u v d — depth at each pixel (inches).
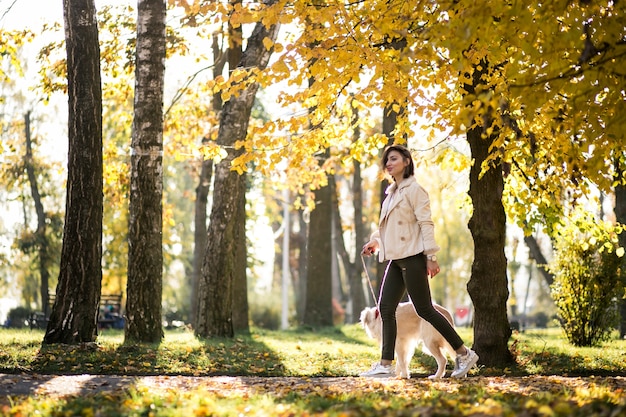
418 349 558.6
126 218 1530.5
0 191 1683.1
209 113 965.2
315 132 457.4
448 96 470.3
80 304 495.5
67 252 499.2
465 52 349.4
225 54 912.3
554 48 277.3
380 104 422.0
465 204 571.2
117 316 1176.2
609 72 269.9
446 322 360.5
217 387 331.0
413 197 359.3
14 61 721.0
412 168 370.6
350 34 374.9
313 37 373.4
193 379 364.5
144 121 531.5
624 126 272.1
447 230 2395.4
